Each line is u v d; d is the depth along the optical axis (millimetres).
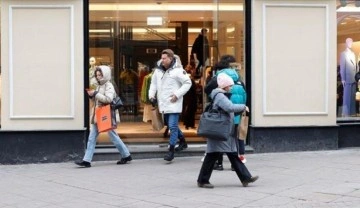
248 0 11836
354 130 12492
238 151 9891
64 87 11328
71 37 11273
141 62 12219
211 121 8422
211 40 12477
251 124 11820
